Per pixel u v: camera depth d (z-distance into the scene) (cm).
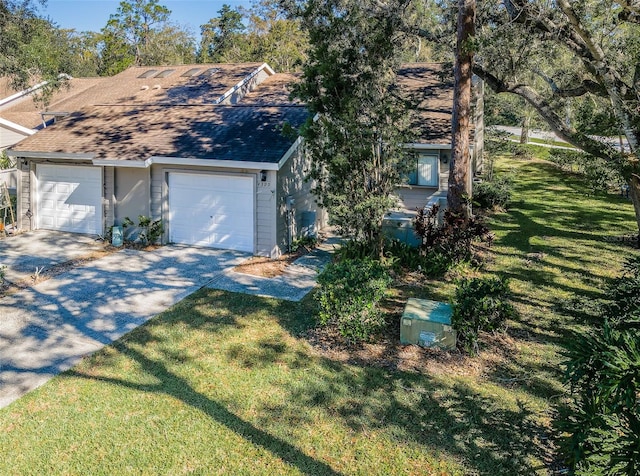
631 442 372
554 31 1038
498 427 582
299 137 1327
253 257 1321
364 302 795
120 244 1412
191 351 771
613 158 1043
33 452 532
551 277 1148
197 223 1411
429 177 1764
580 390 555
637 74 986
